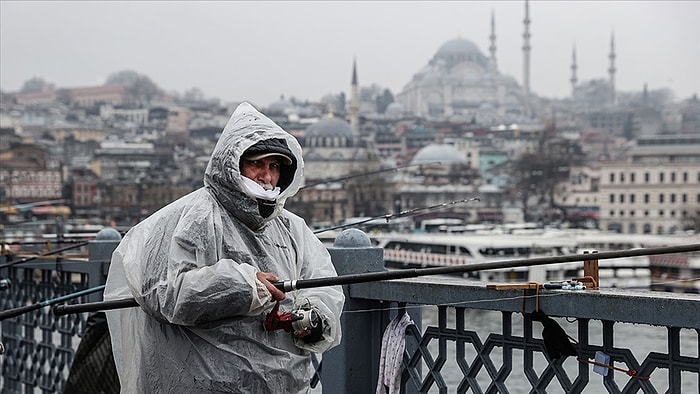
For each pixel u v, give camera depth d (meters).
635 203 192.38
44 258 9.35
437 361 6.07
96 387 6.88
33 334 9.91
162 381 5.09
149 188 192.75
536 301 5.39
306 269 5.31
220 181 5.03
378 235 89.12
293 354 5.08
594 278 5.46
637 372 5.02
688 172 190.50
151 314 5.05
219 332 4.97
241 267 4.88
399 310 6.38
